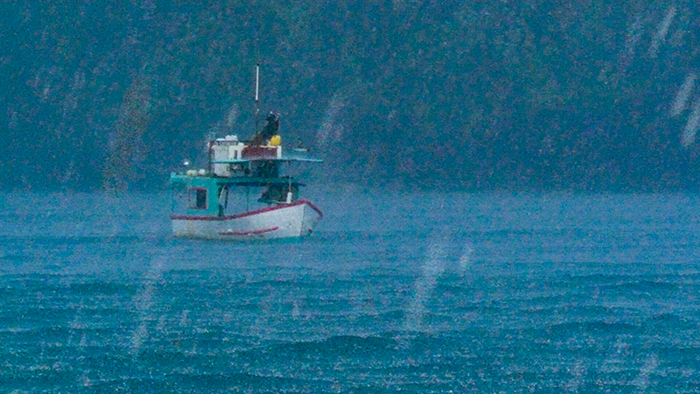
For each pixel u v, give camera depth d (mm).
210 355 174375
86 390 155125
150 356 173500
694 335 192625
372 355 175375
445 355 175500
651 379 161750
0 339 185750
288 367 167500
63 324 199250
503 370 166125
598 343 185500
